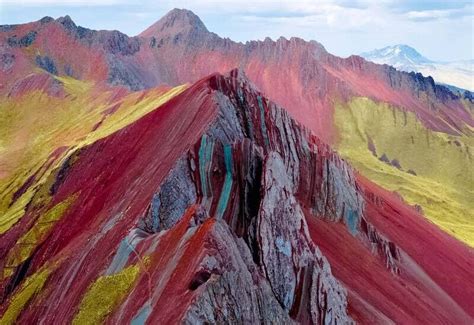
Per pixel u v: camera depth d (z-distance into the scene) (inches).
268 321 1915.6
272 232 2317.9
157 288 2014.0
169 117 3671.3
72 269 2856.8
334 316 2237.9
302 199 3336.6
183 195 2795.3
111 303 2192.4
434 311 3134.8
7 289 3503.9
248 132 3324.3
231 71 3567.9
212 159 2839.6
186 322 1721.2
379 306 2768.2
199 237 2036.2
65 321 2413.9
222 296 1814.7
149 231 2687.0
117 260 2454.5
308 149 3508.9
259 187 2635.3
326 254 2952.8
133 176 3398.1
